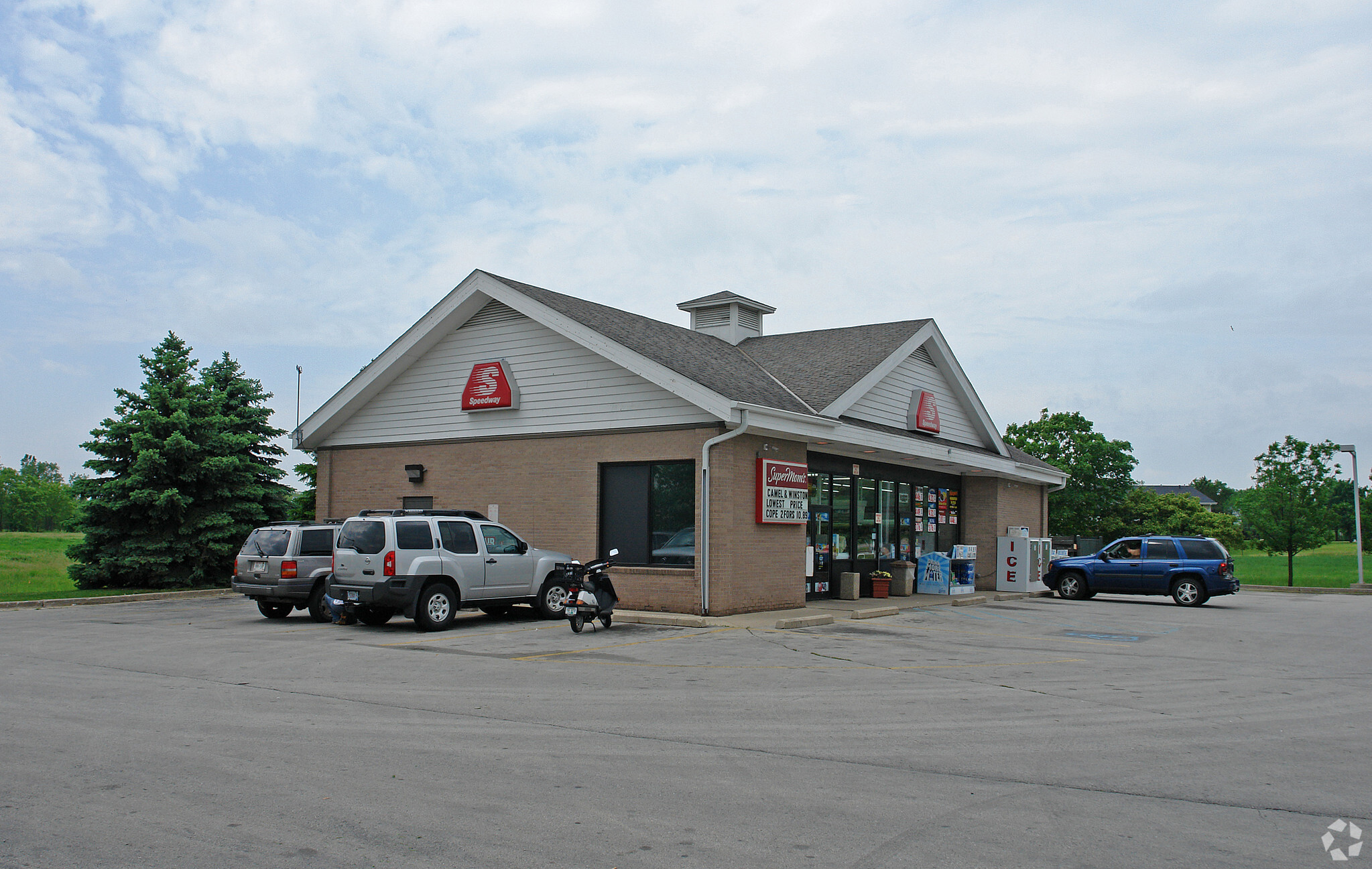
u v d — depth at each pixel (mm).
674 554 18125
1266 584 39844
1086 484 48219
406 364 22406
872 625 17281
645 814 5863
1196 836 5590
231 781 6488
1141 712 9352
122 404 25672
